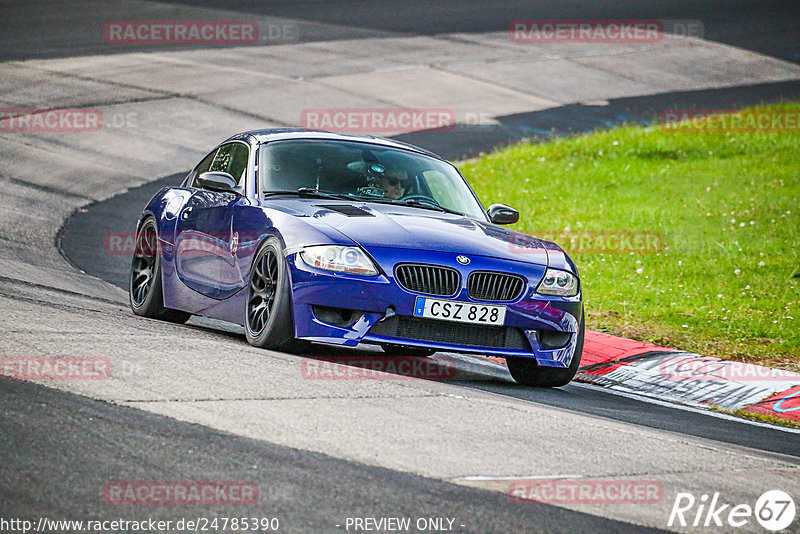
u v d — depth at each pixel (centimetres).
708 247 4744
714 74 10494
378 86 8919
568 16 13150
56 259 3906
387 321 2311
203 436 1569
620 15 13400
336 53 10100
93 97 7538
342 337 2281
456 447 1672
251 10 12256
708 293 3988
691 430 2225
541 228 5266
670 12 13775
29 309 2492
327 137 2914
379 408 1870
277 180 2683
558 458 1691
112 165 6031
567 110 8762
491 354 2398
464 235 2503
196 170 3169
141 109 7362
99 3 11956
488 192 6097
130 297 3070
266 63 9388
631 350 3209
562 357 2498
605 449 1797
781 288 4022
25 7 11450
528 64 10312
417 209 2675
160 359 2061
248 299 2470
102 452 1454
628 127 7950
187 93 7956
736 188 6106
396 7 13238
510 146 7319
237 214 2606
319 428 1681
